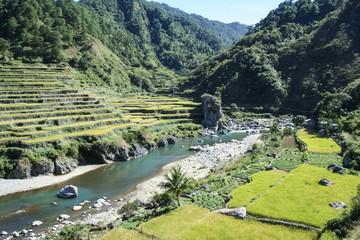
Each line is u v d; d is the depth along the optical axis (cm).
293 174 5738
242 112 19162
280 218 4016
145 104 16738
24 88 11650
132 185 7181
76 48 19262
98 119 10994
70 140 8744
